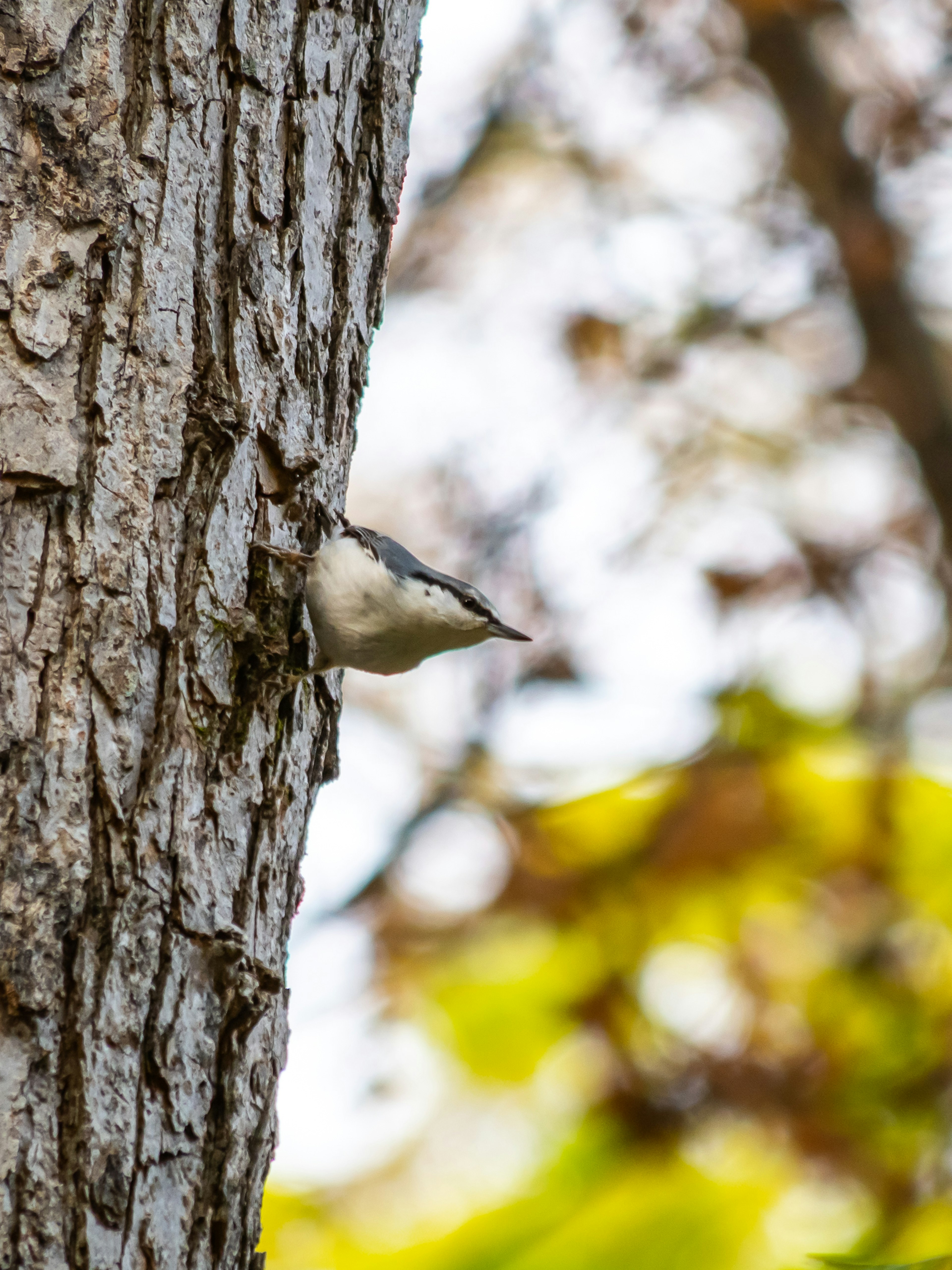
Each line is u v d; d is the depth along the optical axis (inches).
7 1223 164.9
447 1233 431.8
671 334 649.0
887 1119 445.4
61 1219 168.1
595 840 482.0
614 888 464.8
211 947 194.9
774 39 634.8
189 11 224.4
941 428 642.2
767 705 500.4
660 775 488.7
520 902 469.1
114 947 183.8
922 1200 424.2
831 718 518.0
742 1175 434.0
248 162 229.3
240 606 216.4
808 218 666.2
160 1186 179.0
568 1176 437.4
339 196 249.1
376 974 501.7
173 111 219.9
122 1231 172.7
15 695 187.0
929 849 482.3
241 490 219.5
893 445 716.0
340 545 248.8
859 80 653.9
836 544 537.0
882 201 655.8
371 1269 446.6
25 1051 172.9
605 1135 443.8
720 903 478.6
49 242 205.3
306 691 241.1
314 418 237.9
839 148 641.6
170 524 209.5
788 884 479.5
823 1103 440.5
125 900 186.5
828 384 705.6
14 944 176.2
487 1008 494.9
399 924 504.1
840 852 472.4
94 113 212.4
